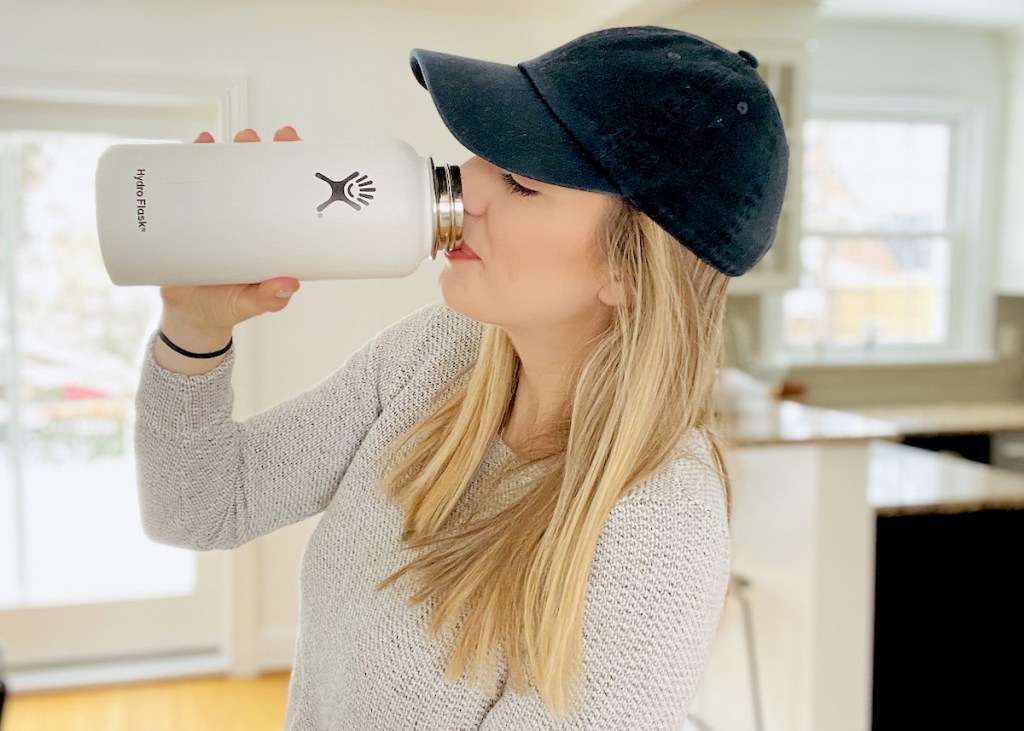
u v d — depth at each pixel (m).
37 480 2.10
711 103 0.60
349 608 0.73
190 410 0.69
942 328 4.18
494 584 0.67
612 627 0.63
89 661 1.99
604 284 0.65
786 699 2.10
